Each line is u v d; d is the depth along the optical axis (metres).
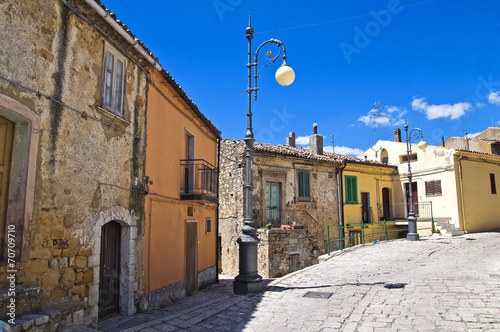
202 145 13.33
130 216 7.75
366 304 7.05
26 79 5.21
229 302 7.64
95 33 6.70
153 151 8.98
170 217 9.95
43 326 4.60
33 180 5.27
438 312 6.20
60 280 5.73
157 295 8.89
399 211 24.50
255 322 6.30
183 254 10.82
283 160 19.48
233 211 18.20
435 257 13.18
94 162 6.63
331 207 21.33
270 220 18.66
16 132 5.26
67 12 6.02
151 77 8.85
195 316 6.66
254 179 18.30
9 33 4.96
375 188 24.03
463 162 22.16
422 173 23.44
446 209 21.92
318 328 5.80
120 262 7.64
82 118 6.33
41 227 5.40
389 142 25.75
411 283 8.73
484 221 22.53
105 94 7.07
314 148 23.00
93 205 6.55
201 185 12.08
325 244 20.56
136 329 5.89
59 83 5.83
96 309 6.44
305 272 11.24
